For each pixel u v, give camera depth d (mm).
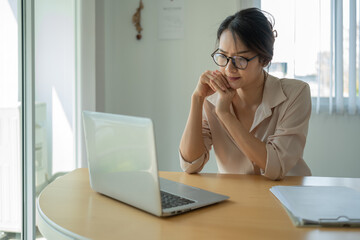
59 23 2303
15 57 1877
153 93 3002
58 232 804
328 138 2807
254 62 1291
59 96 2322
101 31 2609
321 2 2713
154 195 840
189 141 1381
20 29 1916
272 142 1319
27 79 1948
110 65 3006
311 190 1058
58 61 2303
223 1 2865
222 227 800
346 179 1252
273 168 1236
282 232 771
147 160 843
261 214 887
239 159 1513
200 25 2906
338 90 2740
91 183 1086
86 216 871
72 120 2518
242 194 1064
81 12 2379
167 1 2934
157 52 2977
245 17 1279
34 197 1975
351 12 2682
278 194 1032
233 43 1267
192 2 2904
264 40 1271
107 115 967
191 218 857
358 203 923
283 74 2773
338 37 2709
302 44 2754
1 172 1771
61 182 1201
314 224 803
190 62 2939
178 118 2984
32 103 1955
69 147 2473
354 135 2783
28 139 1952
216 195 1012
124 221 836
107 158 990
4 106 1785
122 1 2988
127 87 3023
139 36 2951
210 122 1559
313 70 2762
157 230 782
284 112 1388
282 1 2750
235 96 1512
